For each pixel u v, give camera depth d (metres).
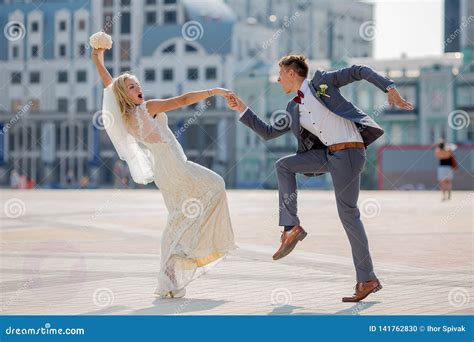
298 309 7.75
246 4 101.69
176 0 95.56
